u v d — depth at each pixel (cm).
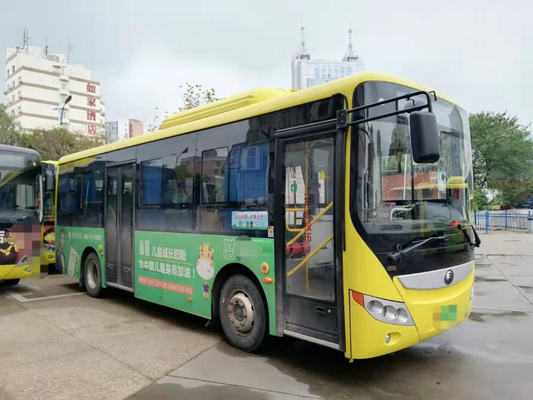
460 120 504
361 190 390
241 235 509
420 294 409
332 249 409
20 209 850
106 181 788
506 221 2509
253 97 550
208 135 568
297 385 417
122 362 477
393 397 389
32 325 629
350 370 454
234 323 521
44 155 2880
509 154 3397
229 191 530
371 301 381
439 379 429
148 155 679
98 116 9175
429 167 444
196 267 575
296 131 450
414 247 404
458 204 481
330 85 423
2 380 429
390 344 387
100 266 804
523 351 509
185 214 596
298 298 442
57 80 8425
